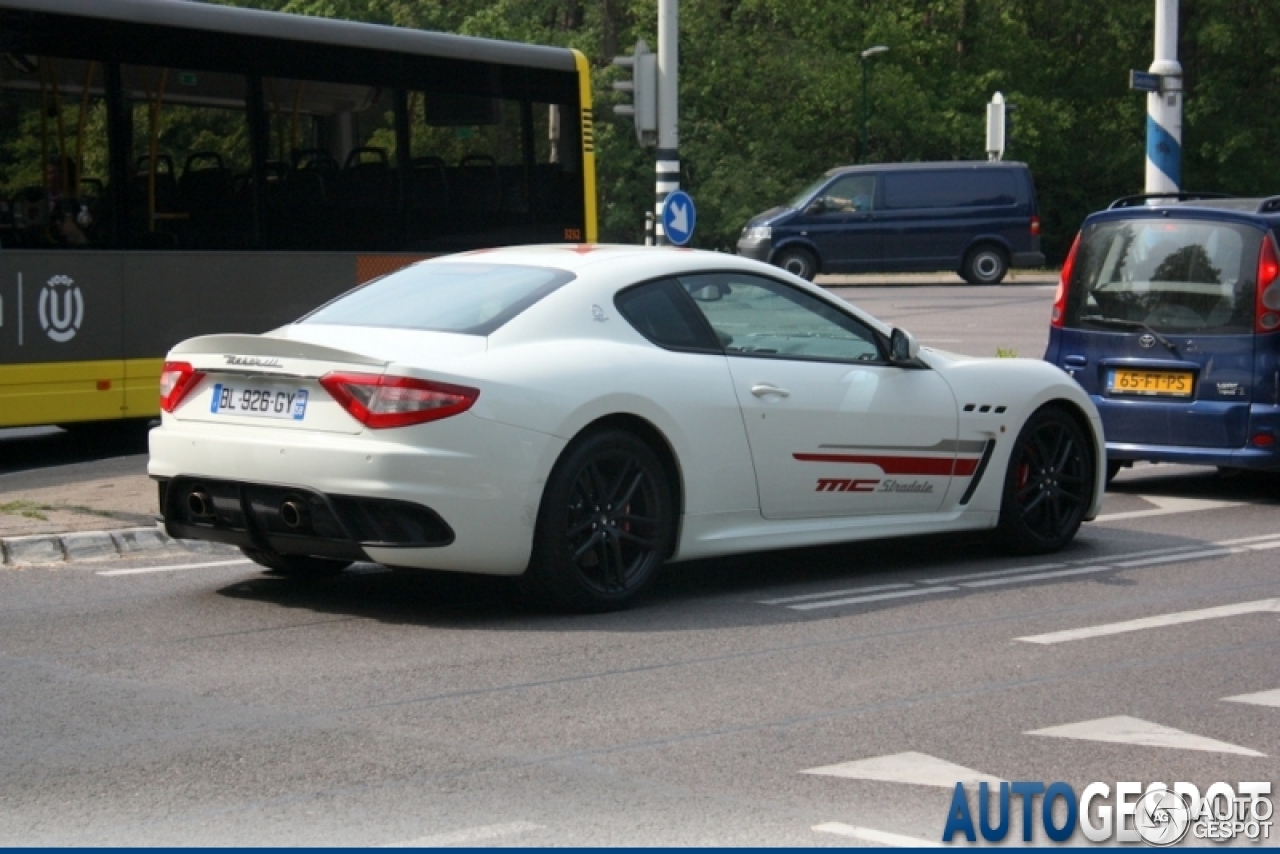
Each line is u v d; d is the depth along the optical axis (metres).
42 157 17.36
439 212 20.80
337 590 10.80
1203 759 7.36
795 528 10.99
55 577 11.22
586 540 10.03
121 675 8.62
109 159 17.88
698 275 10.84
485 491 9.52
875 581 11.30
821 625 9.93
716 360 10.62
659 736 7.58
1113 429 15.12
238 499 9.87
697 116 67.06
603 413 9.96
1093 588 11.12
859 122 68.25
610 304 10.33
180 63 18.45
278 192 19.30
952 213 48.72
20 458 18.42
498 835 6.25
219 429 10.00
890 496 11.45
